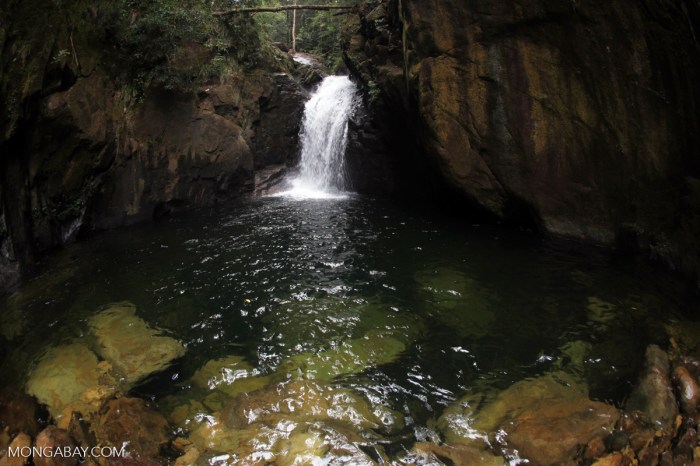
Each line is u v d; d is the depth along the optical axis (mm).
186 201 11438
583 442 3512
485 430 3809
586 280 6527
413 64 9359
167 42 10906
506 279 6730
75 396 4324
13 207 7219
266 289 6691
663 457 3240
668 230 6812
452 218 10039
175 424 4008
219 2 13250
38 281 7023
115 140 9859
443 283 6691
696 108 6586
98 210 9625
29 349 5180
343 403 4180
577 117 7863
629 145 7402
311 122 15070
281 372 4746
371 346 5176
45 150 8242
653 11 6664
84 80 9242
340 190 13984
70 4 9086
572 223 8172
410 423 3979
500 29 8211
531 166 8453
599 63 7426
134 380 4625
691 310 5430
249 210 11289
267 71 14750
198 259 7910
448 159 9102
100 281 7027
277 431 3803
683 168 6898
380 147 12695
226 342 5352
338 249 8242
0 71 7086
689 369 4121
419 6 9016
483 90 8609
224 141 12273
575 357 4773
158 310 6102
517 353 4945
